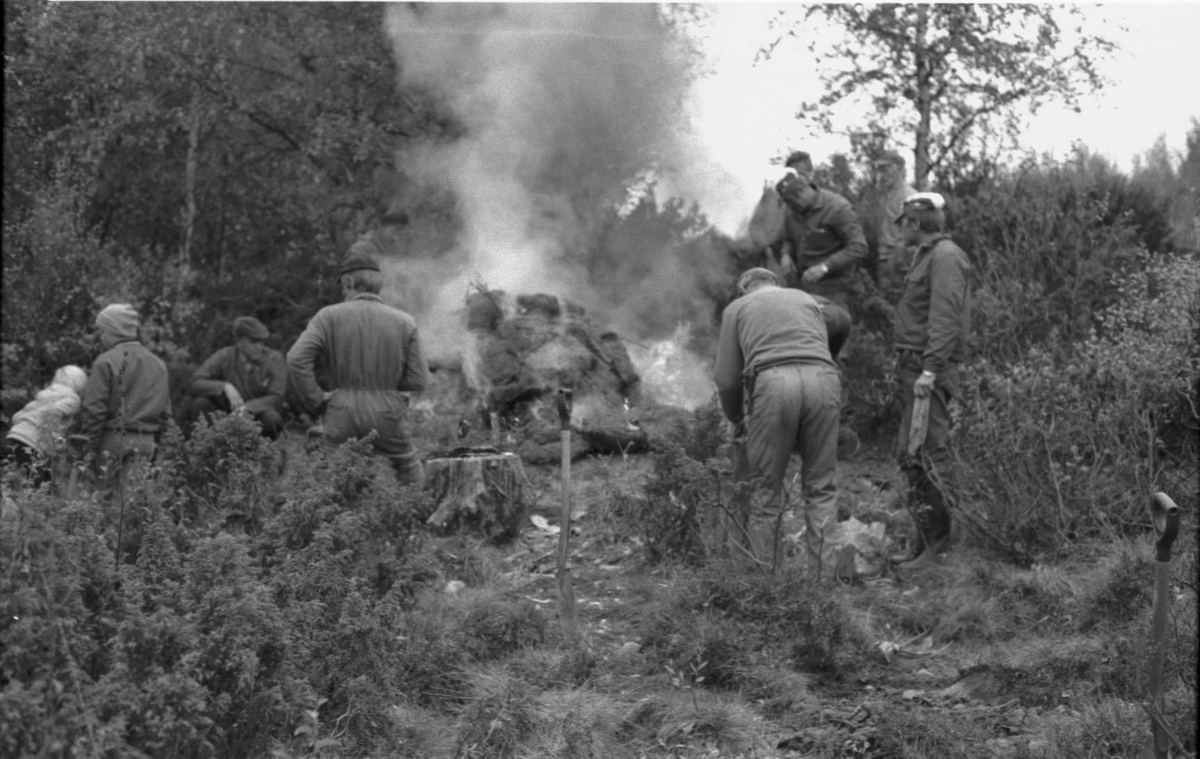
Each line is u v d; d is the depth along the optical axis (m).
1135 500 7.15
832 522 6.80
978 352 9.01
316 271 13.73
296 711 3.84
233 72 13.41
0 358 10.35
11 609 3.27
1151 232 10.02
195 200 14.16
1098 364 7.86
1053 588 6.39
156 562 4.16
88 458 6.29
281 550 4.95
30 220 11.38
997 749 4.63
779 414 6.68
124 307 7.59
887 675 5.71
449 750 4.56
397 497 5.89
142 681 3.47
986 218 10.05
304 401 7.38
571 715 4.83
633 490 8.19
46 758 2.99
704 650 5.55
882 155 10.77
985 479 7.33
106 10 12.54
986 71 10.97
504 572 7.17
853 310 10.27
